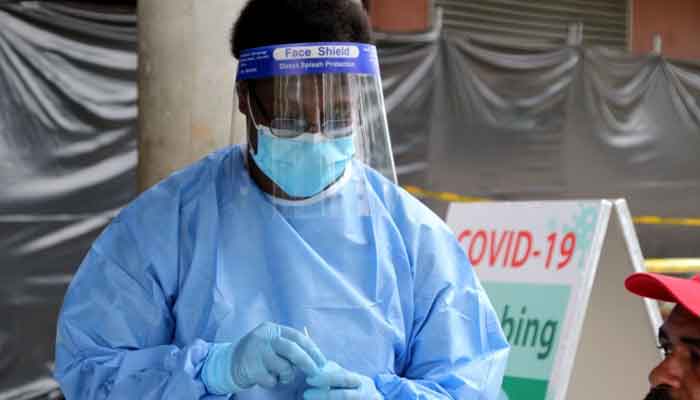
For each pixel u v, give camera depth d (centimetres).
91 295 199
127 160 581
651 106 793
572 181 759
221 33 338
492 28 884
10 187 546
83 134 568
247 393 193
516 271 334
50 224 557
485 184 720
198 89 338
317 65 190
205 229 201
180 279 200
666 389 239
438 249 209
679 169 805
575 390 320
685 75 805
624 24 958
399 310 203
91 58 570
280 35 194
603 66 769
